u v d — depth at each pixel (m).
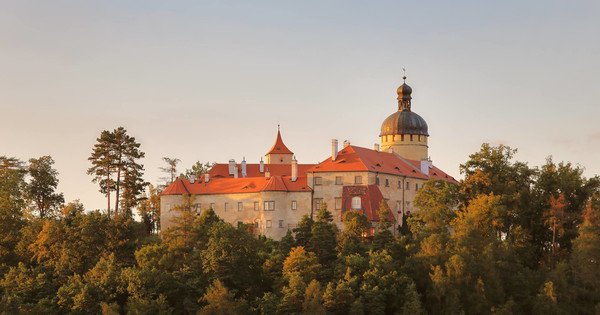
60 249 129.75
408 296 112.75
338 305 110.38
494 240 126.94
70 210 141.50
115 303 108.25
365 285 113.12
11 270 120.81
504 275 123.50
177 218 137.00
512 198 139.25
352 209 156.62
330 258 127.56
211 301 108.50
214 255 118.06
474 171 147.25
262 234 156.88
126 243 132.25
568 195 145.12
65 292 112.50
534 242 142.75
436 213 133.62
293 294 109.94
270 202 160.62
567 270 127.69
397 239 128.38
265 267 122.25
